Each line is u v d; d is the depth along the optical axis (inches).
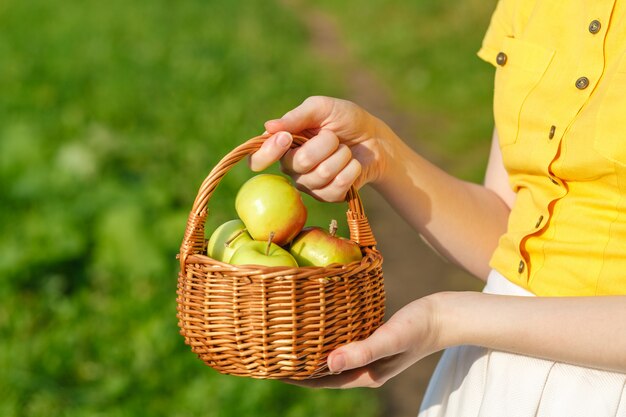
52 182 235.8
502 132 69.2
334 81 461.1
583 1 64.2
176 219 221.1
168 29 530.0
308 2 752.3
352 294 65.7
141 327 179.2
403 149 76.3
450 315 59.6
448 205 76.0
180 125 320.8
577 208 62.7
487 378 65.1
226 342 64.7
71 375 165.3
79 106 329.1
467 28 514.9
